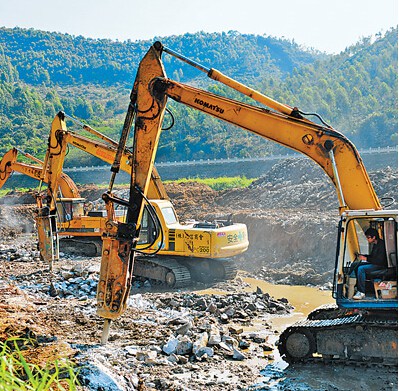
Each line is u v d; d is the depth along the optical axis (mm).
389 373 10195
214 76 11164
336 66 176125
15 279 18375
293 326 10773
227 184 64812
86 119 177000
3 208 40000
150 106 10852
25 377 8336
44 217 17047
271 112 11305
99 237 23938
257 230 25375
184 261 18797
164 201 18844
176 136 113375
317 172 39344
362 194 10891
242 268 22359
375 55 163750
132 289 17875
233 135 106125
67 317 13445
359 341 10438
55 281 17781
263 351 11688
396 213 9945
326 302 16344
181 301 15484
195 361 10922
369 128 89938
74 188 25469
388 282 10117
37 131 148750
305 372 10398
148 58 10945
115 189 52719
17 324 11688
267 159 80250
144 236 18328
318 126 11117
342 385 9719
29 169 25656
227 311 14492
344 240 10258
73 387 6688
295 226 23188
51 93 197875
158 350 11203
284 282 19328
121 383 8922
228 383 9812
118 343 11570
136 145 10742
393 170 32250
